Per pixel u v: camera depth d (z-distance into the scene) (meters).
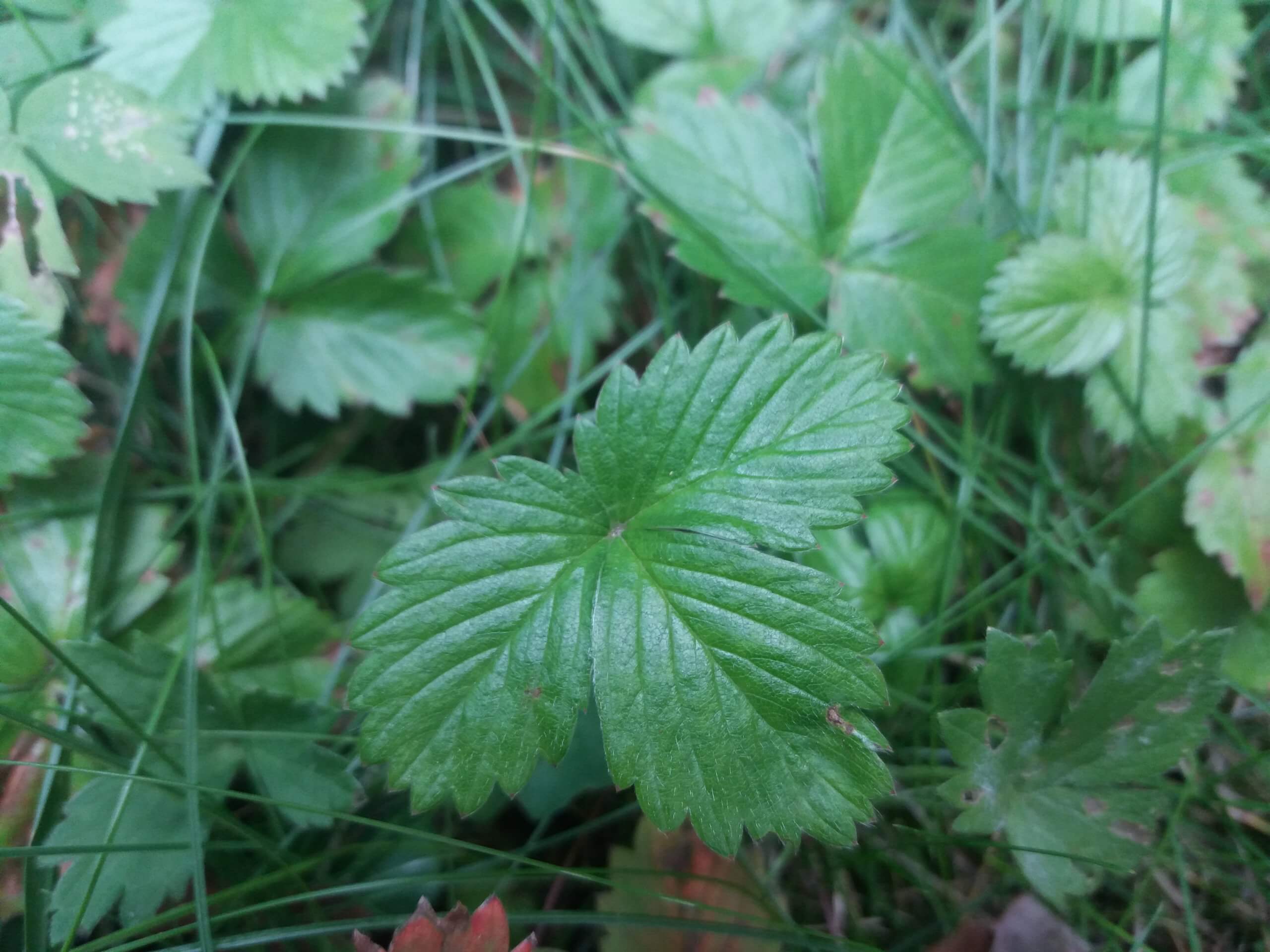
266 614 0.13
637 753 0.10
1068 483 0.14
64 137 0.12
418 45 0.16
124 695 0.12
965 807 0.11
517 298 0.16
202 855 0.11
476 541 0.10
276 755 0.12
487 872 0.12
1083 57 0.16
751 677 0.10
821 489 0.10
